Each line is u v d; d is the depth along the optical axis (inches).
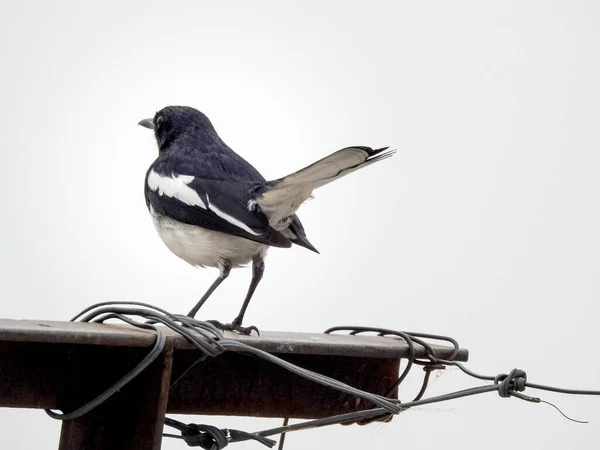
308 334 356.2
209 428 301.6
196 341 275.1
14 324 268.8
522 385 289.9
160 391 272.7
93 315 296.5
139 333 271.1
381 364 351.9
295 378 337.4
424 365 339.0
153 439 271.9
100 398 269.7
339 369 346.3
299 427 302.4
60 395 284.7
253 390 330.0
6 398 278.2
